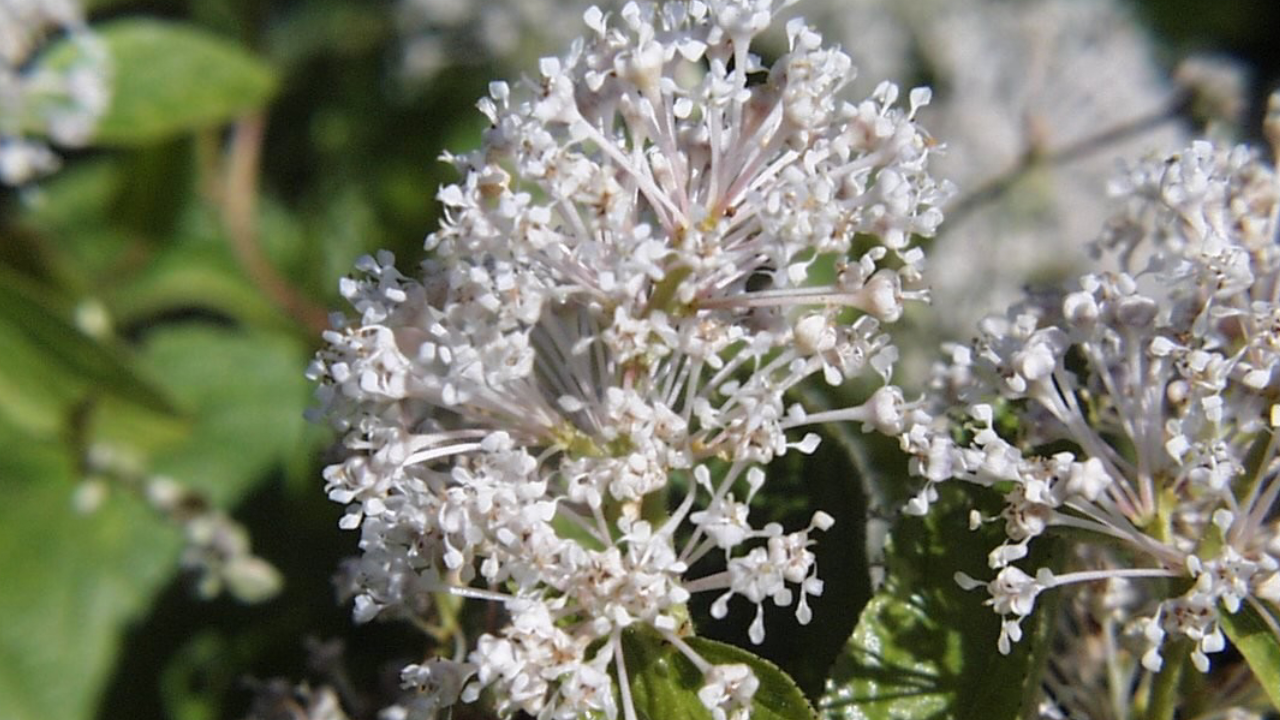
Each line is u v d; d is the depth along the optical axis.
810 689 0.19
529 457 0.17
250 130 0.31
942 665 0.19
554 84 0.17
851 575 0.19
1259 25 0.41
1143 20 0.39
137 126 0.28
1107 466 0.18
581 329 0.18
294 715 0.22
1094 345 0.18
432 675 0.18
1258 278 0.18
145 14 0.34
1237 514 0.18
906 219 0.17
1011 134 0.31
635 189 0.18
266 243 0.34
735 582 0.17
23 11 0.27
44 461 0.28
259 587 0.25
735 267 0.18
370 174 0.34
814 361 0.17
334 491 0.18
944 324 0.28
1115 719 0.19
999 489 0.19
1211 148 0.18
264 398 0.31
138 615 0.28
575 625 0.17
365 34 0.35
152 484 0.26
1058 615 0.19
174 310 0.34
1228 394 0.18
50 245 0.30
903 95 0.33
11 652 0.27
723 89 0.17
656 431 0.17
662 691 0.18
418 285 0.18
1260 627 0.17
